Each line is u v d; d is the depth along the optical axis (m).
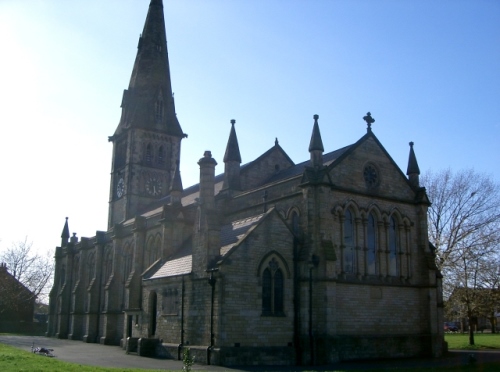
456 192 79.62
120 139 100.56
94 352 57.28
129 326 62.84
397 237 56.53
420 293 56.56
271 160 69.88
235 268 45.94
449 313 86.88
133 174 94.00
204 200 50.06
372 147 56.22
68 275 99.19
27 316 127.69
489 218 76.62
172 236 61.53
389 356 51.88
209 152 51.31
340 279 50.34
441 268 78.06
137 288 68.50
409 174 59.94
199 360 45.41
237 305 45.41
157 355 52.09
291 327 47.94
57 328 101.31
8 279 125.06
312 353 46.78
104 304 82.75
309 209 49.88
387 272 54.50
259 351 45.22
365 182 54.59
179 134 99.81
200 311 47.22
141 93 98.62
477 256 76.06
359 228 53.12
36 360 37.72
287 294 48.50
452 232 78.38
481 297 78.75
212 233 48.28
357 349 49.78
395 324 53.62
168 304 52.72
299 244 50.16
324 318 47.09
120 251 79.44
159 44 102.56
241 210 60.53
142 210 92.56
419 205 58.38
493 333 133.62
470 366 39.97
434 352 54.53
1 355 40.22
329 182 50.50
